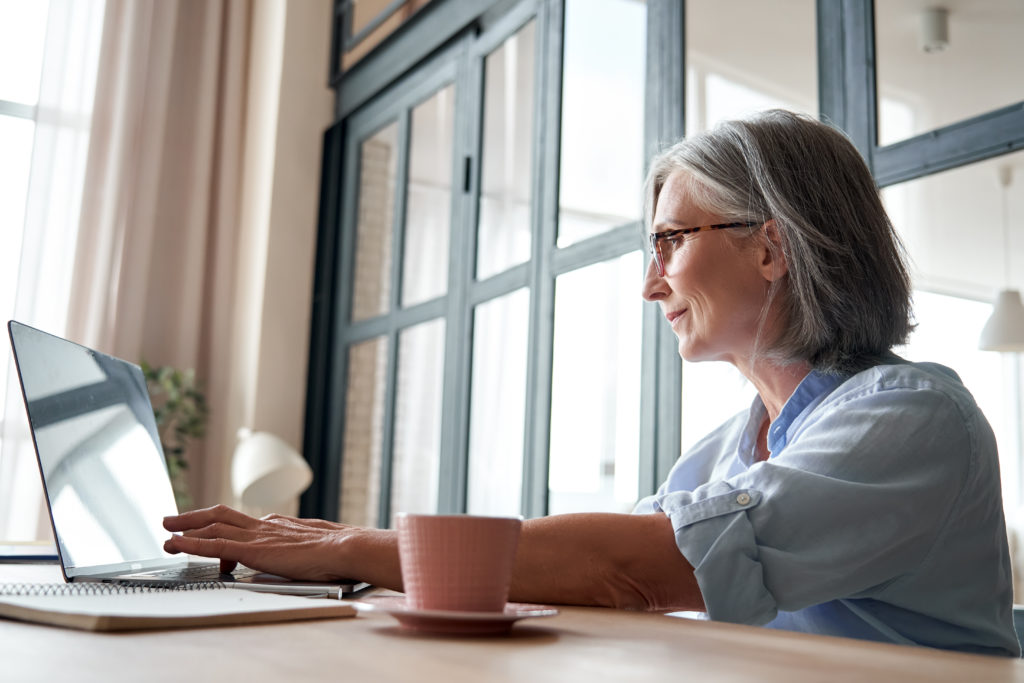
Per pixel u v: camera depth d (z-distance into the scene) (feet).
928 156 5.50
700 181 3.26
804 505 2.35
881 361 3.08
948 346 5.11
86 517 2.71
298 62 14.35
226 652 1.44
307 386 14.03
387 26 14.38
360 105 13.79
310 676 1.26
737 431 3.71
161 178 14.55
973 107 5.27
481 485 10.07
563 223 9.25
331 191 14.15
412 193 12.25
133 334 13.66
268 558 2.59
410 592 1.80
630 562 2.42
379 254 12.89
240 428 13.82
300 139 14.26
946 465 2.51
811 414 2.87
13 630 1.59
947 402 2.60
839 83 6.14
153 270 14.34
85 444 2.90
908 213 5.58
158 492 3.61
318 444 13.61
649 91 8.13
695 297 3.24
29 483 12.55
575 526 2.48
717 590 2.29
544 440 9.02
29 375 2.59
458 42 11.60
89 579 2.48
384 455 12.05
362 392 12.94
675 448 7.47
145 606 1.80
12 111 13.52
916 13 5.67
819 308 3.03
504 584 1.81
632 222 8.25
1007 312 4.87
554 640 1.73
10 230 13.33
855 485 2.39
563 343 9.01
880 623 2.63
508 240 10.19
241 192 14.96
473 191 10.89
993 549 2.68
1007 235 4.97
